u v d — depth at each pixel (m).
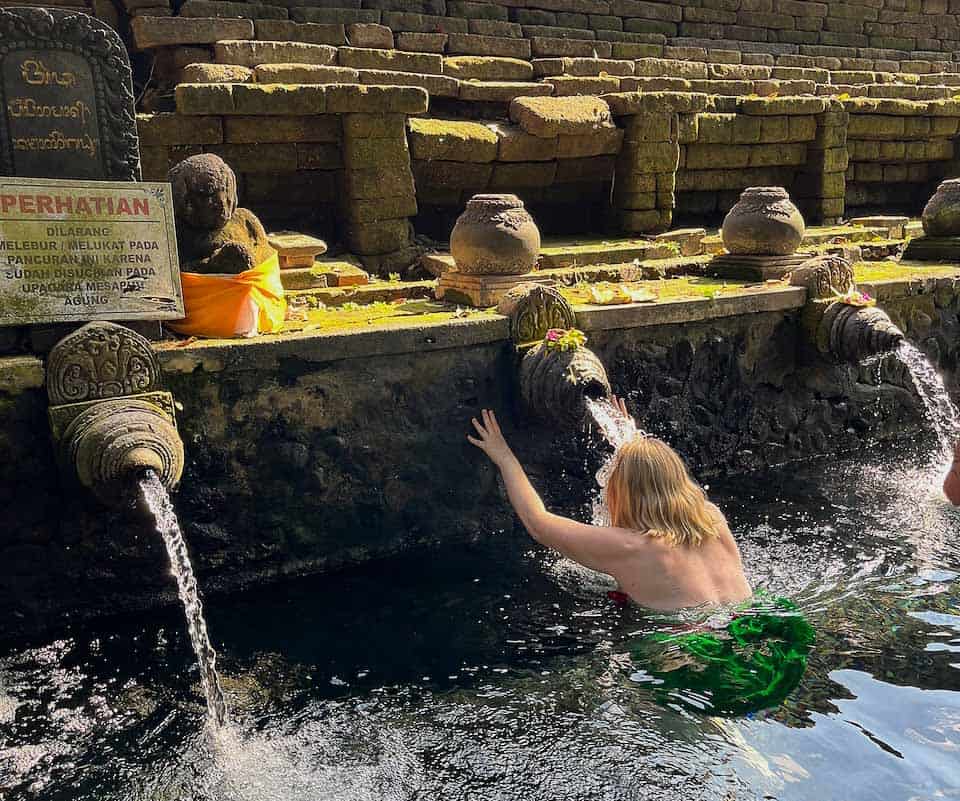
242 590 4.73
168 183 4.32
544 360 5.03
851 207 11.57
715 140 9.47
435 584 4.66
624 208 8.89
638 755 2.99
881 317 6.18
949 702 3.18
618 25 10.57
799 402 6.66
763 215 7.13
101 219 4.15
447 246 7.86
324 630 4.21
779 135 9.95
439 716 3.40
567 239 8.67
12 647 4.16
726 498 5.79
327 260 7.05
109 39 4.12
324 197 7.49
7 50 3.93
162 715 3.56
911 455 6.80
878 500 5.73
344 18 8.53
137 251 4.27
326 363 4.76
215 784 3.09
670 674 3.39
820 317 6.38
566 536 3.90
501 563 4.91
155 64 7.71
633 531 3.79
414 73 8.18
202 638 4.14
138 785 3.11
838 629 3.75
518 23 9.77
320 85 6.90
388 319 5.29
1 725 3.51
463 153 7.88
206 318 4.64
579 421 4.97
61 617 4.38
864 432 7.07
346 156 7.19
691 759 2.94
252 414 4.62
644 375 5.87
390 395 4.98
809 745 2.96
